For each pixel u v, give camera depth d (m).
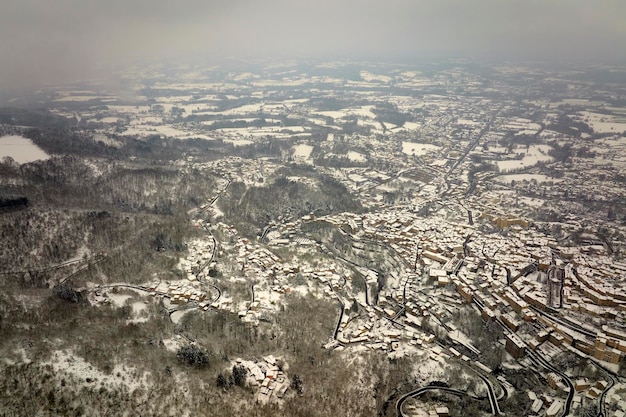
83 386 149.88
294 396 165.62
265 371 175.12
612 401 170.25
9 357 152.38
